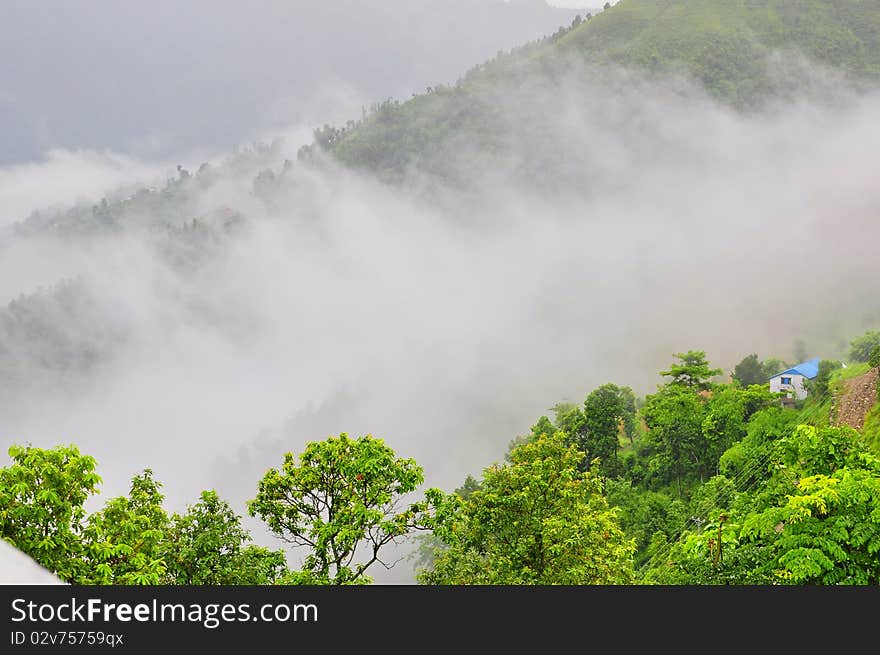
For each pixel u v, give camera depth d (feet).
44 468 73.51
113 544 78.07
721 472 269.03
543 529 103.30
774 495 95.50
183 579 84.64
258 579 88.79
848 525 76.13
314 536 98.17
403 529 99.30
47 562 69.05
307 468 101.35
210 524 90.43
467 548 106.52
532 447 122.83
